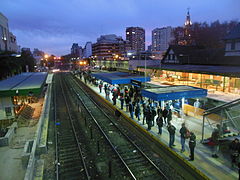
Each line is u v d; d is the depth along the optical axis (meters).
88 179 9.09
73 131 15.56
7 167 10.05
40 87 18.70
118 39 118.94
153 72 33.12
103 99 25.47
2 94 17.03
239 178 7.50
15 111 19.66
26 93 17.69
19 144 12.80
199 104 17.20
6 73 27.81
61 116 20.03
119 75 29.69
